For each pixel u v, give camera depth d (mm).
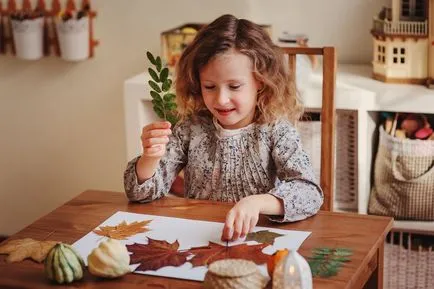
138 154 2750
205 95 1784
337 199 2727
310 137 2646
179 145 1903
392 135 2604
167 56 2758
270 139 1841
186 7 3037
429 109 2535
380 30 2674
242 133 1855
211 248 1497
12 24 3068
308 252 1476
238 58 1740
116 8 3102
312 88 2578
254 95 1800
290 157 1792
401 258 2672
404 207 2629
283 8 2945
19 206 3447
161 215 1691
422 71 2617
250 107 1785
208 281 1276
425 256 2652
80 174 3348
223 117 1769
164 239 1549
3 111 3338
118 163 3293
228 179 1867
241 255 1461
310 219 1655
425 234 2695
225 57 1729
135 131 2732
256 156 1845
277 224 1622
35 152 3363
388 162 2613
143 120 2732
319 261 1432
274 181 1867
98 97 3225
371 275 1675
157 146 1696
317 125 2633
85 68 3199
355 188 2689
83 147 3309
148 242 1534
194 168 1895
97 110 3242
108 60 3168
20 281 1386
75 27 3008
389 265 2686
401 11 2609
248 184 1859
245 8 2977
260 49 1780
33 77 3262
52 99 3273
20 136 3355
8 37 3217
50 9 3148
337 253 1470
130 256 1467
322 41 2945
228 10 2998
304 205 1647
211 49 1744
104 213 1712
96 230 1612
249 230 1541
